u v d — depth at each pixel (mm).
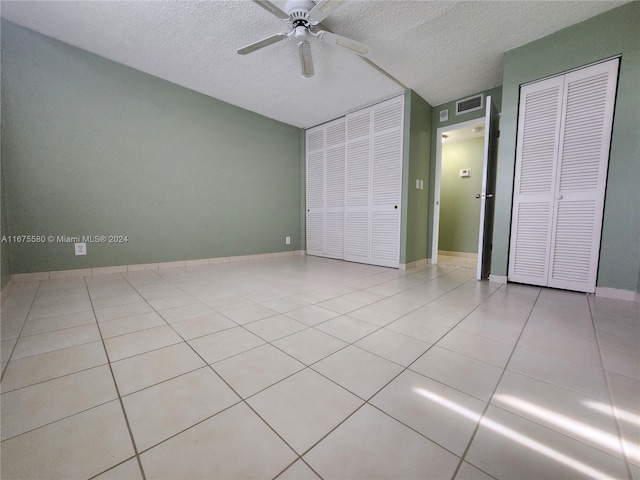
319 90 3414
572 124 2295
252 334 1481
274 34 2258
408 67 2863
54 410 876
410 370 1138
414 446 751
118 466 682
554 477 661
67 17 2203
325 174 4551
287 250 4820
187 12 2111
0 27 2246
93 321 1626
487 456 721
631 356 1258
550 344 1380
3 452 716
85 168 2738
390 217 3668
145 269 3211
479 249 2859
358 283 2730
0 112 2266
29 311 1780
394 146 3584
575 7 2037
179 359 1209
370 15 2105
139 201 3111
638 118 2025
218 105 3736
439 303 2062
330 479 649
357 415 873
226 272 3227
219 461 699
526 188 2564
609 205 2170
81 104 2680
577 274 2350
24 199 2430
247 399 947
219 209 3844
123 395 959
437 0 1961
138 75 3014
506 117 2619
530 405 925
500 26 2240
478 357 1248
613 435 795
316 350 1308
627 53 2035
